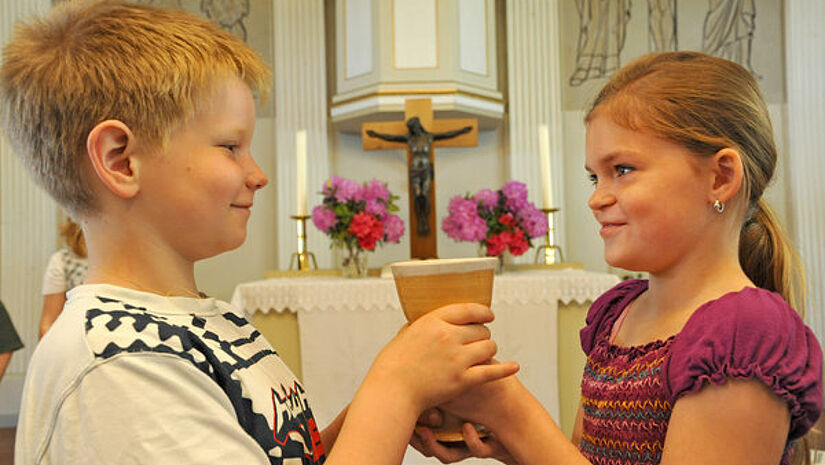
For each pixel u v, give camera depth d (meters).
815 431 0.96
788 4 5.23
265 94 0.81
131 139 0.69
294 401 0.82
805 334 0.71
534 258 4.70
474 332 0.76
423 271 0.77
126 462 0.60
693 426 0.69
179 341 0.67
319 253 5.07
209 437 0.63
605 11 5.36
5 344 2.48
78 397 0.62
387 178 5.25
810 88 5.17
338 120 4.79
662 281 0.83
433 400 0.74
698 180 0.77
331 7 5.29
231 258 5.22
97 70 0.69
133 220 0.72
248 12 5.30
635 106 0.78
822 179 5.12
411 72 4.49
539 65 5.20
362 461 0.68
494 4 4.94
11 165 5.01
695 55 0.84
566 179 5.28
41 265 5.02
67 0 0.75
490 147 5.30
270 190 5.25
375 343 2.61
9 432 4.46
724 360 0.68
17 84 0.72
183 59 0.70
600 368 0.89
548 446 0.78
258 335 0.87
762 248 0.93
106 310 0.67
